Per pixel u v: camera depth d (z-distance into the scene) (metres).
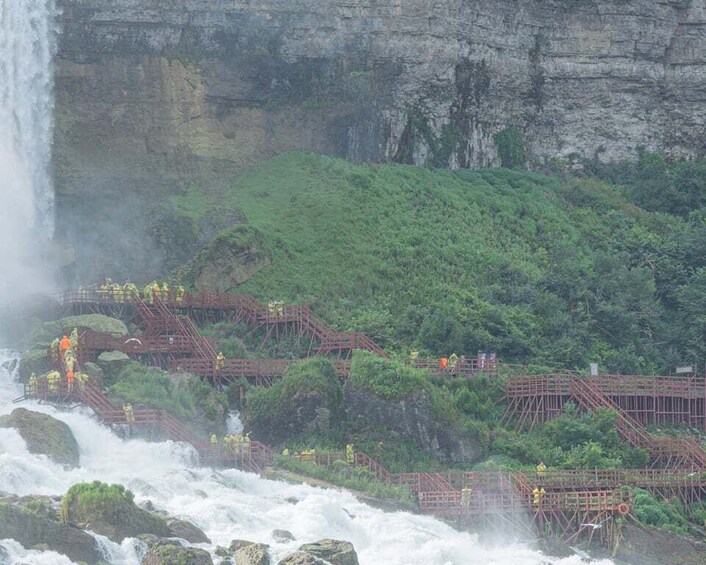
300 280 188.00
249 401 163.62
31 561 120.44
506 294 191.38
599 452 162.75
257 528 136.62
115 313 175.25
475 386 171.00
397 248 195.25
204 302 179.12
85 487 129.38
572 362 182.12
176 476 145.25
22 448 144.25
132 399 156.88
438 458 162.75
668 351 188.00
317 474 153.62
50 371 159.50
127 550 125.62
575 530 152.88
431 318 181.88
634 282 195.25
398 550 139.00
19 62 197.62
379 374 164.62
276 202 199.62
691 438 172.38
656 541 152.38
